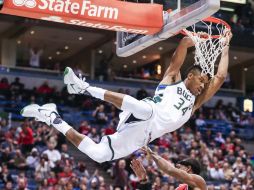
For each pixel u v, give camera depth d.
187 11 6.19
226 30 6.63
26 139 18.91
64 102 26.12
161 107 5.77
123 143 5.72
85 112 25.27
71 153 22.05
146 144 5.93
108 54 31.55
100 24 6.52
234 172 20.03
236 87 32.75
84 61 31.11
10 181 16.52
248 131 27.30
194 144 21.30
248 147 26.73
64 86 28.61
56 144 19.59
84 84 5.70
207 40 6.48
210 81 6.27
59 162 17.52
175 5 6.44
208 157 20.83
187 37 6.28
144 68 32.97
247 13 28.75
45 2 6.20
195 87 5.96
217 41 6.53
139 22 6.52
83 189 16.16
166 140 21.61
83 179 16.44
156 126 5.74
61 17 6.30
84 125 21.09
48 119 5.82
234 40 28.80
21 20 26.56
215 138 24.11
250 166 20.62
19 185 15.80
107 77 29.73
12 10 6.11
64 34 28.75
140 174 6.23
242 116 28.09
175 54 6.13
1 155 17.97
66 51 31.61
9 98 25.12
